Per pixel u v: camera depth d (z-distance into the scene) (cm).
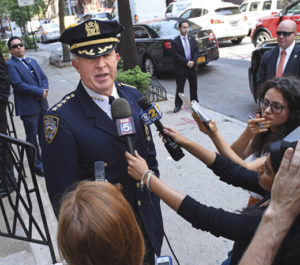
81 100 169
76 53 164
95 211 86
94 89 168
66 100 171
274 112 186
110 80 170
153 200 188
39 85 412
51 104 730
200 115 190
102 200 89
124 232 89
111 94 178
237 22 1245
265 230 99
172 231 304
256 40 1089
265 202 132
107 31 163
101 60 164
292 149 96
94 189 92
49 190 166
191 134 518
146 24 964
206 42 906
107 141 166
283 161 97
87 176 167
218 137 193
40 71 423
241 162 187
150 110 168
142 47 959
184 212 131
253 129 197
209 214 127
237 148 217
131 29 746
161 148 483
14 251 272
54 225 308
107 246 85
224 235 124
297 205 96
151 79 764
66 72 1102
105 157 166
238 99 691
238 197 347
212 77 891
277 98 183
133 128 152
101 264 87
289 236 101
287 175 96
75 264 88
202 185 374
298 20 909
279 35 430
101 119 168
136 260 94
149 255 180
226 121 560
